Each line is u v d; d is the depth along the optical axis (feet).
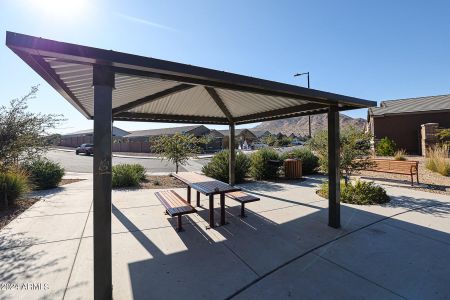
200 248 11.49
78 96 14.17
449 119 54.70
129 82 11.90
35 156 22.33
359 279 8.92
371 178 30.66
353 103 13.04
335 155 13.98
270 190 24.63
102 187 7.26
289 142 121.70
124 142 126.41
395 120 59.88
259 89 10.60
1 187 17.79
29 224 14.47
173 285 8.56
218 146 123.24
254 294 8.07
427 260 10.25
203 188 15.17
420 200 19.93
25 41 5.66
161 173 41.73
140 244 11.89
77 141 155.33
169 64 7.45
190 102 19.69
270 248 11.48
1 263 9.91
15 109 19.69
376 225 14.32
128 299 7.75
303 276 9.14
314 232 13.38
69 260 10.19
